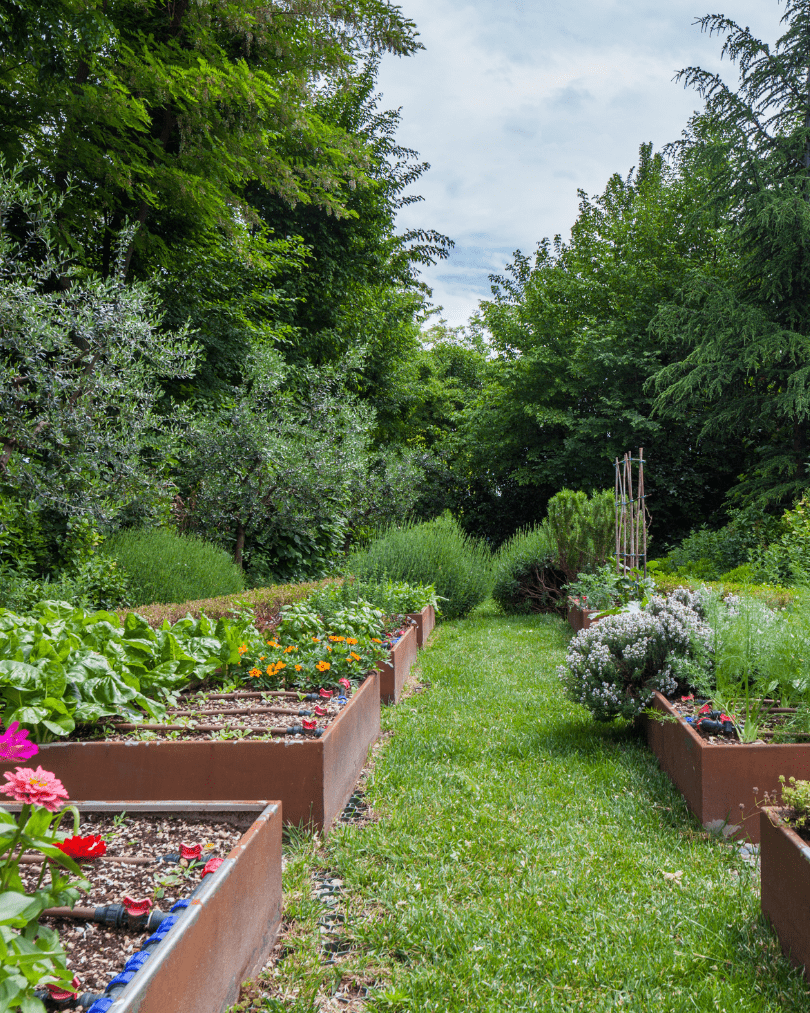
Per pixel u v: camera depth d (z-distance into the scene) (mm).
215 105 8875
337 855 2707
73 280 8484
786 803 2412
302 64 9141
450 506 19391
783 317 13773
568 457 17375
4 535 6055
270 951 2131
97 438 7012
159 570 6914
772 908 2250
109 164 8211
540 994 1936
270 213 14719
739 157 13406
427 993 1923
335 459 10992
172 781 2922
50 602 3936
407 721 4676
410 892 2479
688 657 4199
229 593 7691
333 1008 1878
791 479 13305
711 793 3070
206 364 11375
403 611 7312
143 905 1739
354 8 8516
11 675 2938
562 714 4914
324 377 11938
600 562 10430
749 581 8688
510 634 8781
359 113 16453
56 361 7000
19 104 8086
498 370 18797
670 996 1924
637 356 16797
